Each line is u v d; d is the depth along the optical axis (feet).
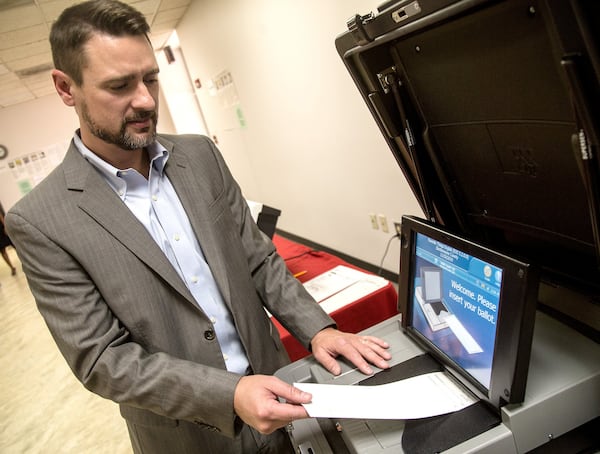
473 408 1.84
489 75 1.67
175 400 2.30
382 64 2.09
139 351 2.45
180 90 19.84
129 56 2.17
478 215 2.35
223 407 2.21
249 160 15.30
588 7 1.12
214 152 3.26
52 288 2.42
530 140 1.72
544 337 2.02
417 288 2.32
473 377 1.89
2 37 10.81
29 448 7.30
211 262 2.80
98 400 8.15
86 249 2.45
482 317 1.82
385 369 2.28
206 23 13.61
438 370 2.16
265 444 3.04
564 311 2.05
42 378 9.47
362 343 2.46
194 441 2.86
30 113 21.45
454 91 1.90
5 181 21.65
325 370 2.42
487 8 1.46
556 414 1.71
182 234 2.82
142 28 2.24
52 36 2.23
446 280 2.06
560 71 1.30
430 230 2.11
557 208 1.81
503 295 1.63
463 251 1.87
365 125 7.88
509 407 1.69
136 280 2.55
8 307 14.60
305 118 9.84
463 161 2.19
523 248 2.24
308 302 2.98
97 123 2.32
